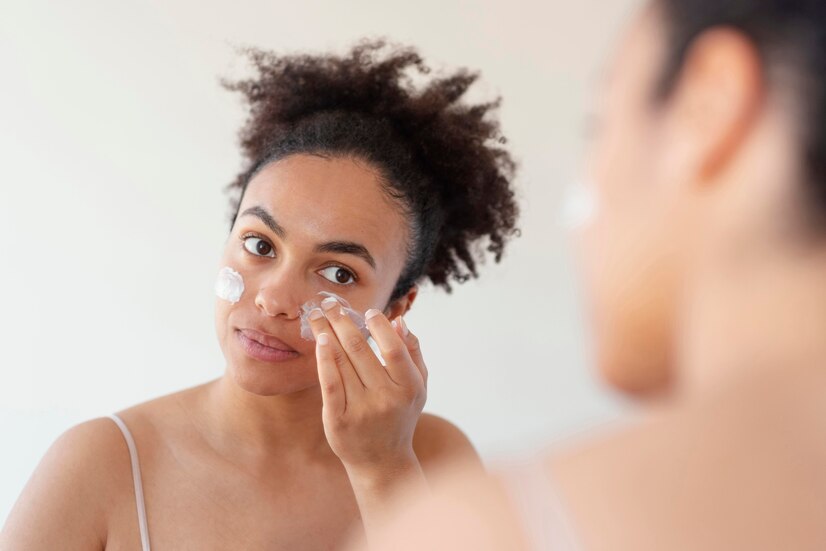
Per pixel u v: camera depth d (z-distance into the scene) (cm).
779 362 26
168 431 120
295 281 112
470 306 182
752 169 26
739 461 27
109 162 177
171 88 177
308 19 180
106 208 177
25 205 176
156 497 115
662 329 28
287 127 126
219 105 178
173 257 179
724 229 26
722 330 26
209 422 121
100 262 177
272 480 118
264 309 110
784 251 25
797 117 25
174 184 178
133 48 176
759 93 26
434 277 142
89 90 176
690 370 28
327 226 113
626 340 29
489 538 31
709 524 27
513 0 180
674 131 28
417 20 181
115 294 178
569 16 180
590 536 29
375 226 117
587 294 31
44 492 110
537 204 182
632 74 29
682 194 27
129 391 178
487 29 181
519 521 30
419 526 32
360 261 115
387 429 100
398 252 123
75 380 177
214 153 179
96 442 115
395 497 102
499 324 183
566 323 182
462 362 183
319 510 118
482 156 136
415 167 127
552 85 181
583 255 31
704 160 26
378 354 142
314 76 133
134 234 178
